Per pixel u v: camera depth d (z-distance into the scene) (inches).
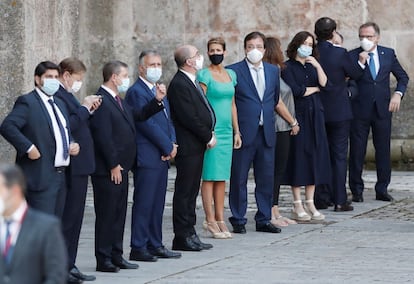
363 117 1315.2
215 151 1040.8
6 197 522.0
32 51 1384.1
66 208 853.8
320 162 1173.1
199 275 884.0
